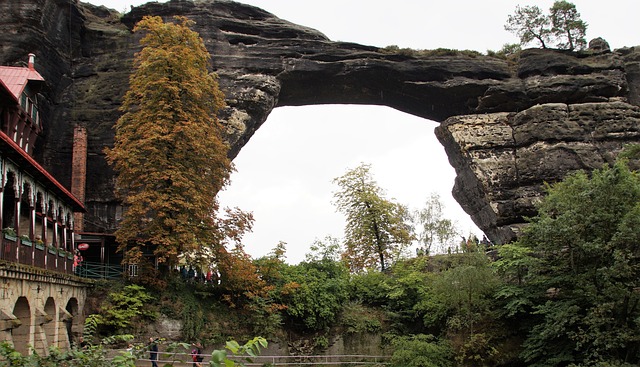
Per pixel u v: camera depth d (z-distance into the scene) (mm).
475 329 39062
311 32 56719
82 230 44406
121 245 35969
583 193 33938
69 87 49875
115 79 50281
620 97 57625
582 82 56750
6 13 45688
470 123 56719
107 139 48156
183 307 35344
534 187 53938
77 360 12977
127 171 36906
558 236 34000
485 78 58062
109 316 33375
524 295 38094
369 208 55625
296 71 54562
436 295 39500
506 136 56125
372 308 43281
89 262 40812
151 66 38281
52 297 28062
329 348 40000
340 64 55406
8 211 30266
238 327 37188
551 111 55500
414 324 42375
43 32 46719
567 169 53594
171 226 35969
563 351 34625
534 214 53188
